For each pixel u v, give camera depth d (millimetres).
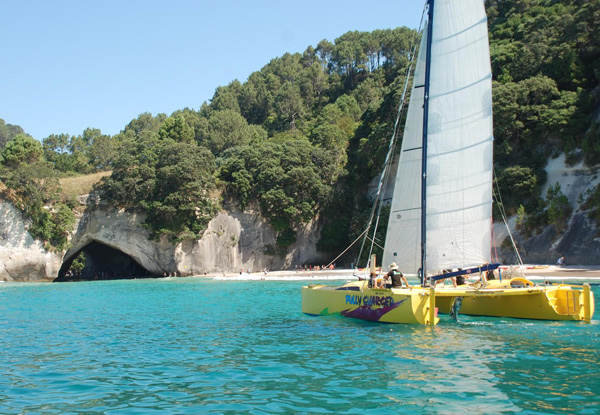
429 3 20781
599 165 58906
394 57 132500
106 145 109875
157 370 13344
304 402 10305
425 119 20578
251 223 79375
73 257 79562
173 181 73812
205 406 10180
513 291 20312
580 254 54625
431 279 20734
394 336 17500
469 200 20375
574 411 9547
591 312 19953
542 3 87500
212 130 113750
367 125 90750
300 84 134000
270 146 82750
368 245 71625
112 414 9805
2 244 69125
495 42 83750
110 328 21266
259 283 53938
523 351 14836
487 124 20125
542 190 62562
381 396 10633
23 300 36719
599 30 65812
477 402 10148
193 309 28500
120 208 75062
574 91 66750
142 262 77562
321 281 53406
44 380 12516
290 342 16922
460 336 17328
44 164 77000
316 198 80750
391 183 75688
